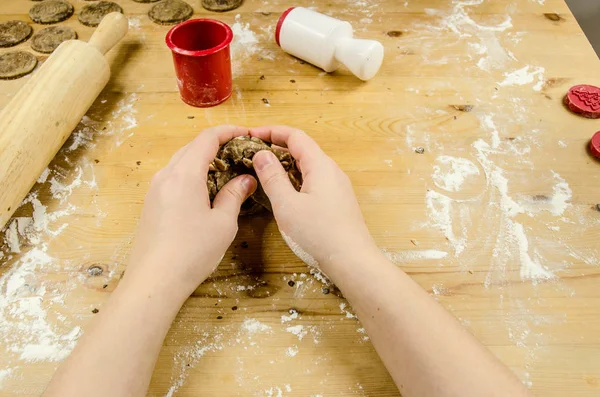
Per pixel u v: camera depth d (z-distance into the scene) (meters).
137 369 0.57
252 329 0.70
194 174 0.73
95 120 0.96
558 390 0.64
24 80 1.01
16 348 0.68
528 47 1.12
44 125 0.83
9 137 0.79
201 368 0.66
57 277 0.75
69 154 0.90
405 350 0.58
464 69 1.07
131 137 0.93
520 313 0.72
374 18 1.18
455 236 0.80
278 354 0.68
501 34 1.15
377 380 0.66
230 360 0.67
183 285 0.65
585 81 1.05
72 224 0.81
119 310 0.60
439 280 0.75
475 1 1.23
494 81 1.05
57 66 0.89
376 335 0.62
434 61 1.09
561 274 0.76
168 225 0.68
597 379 0.65
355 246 0.68
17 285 0.74
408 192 0.86
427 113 0.99
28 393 0.64
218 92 0.98
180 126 0.95
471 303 0.73
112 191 0.85
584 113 0.98
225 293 0.73
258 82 1.04
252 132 0.84
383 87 1.04
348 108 0.99
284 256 0.78
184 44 0.97
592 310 0.72
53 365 0.67
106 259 0.77
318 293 0.74
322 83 1.04
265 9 1.20
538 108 1.00
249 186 0.76
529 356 0.67
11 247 0.78
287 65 1.08
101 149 0.91
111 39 1.02
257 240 0.80
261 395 0.64
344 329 0.70
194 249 0.67
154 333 0.60
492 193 0.86
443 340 0.58
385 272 0.65
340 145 0.93
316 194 0.72
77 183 0.86
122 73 1.05
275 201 0.72
